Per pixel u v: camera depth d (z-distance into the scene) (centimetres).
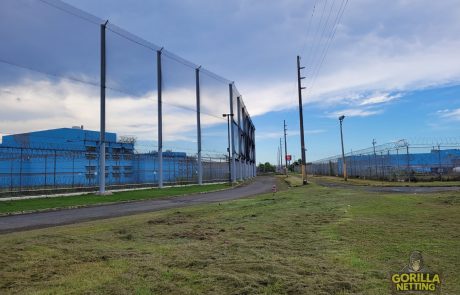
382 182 3741
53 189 2711
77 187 2945
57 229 1159
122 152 4138
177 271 623
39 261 697
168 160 4066
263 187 4178
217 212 1520
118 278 590
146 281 575
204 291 533
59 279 590
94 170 3253
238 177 6088
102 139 2808
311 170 10206
